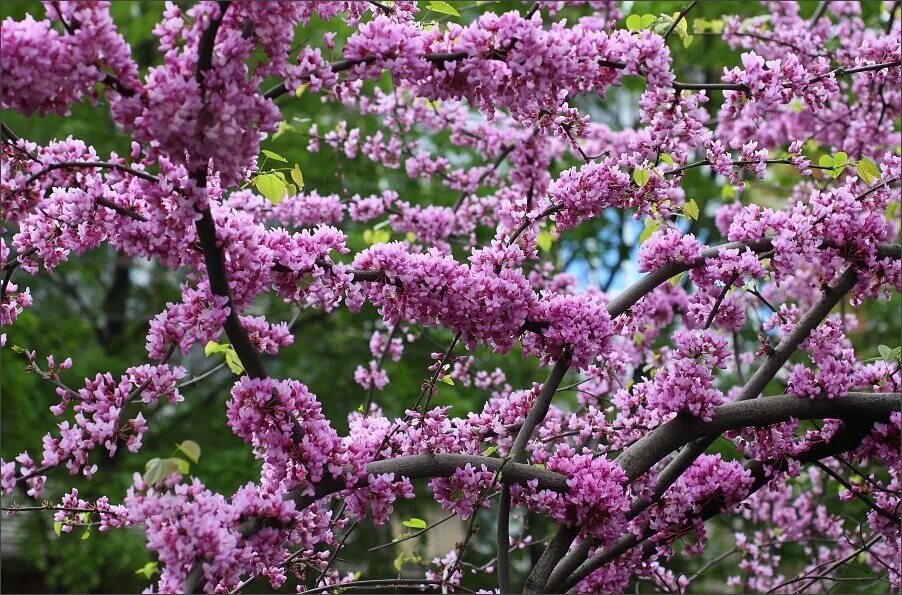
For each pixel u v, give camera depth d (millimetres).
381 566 8414
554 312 2973
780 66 3047
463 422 3348
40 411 9109
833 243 3369
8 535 10281
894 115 5113
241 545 2496
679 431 3236
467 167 9070
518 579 8500
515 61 2463
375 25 2447
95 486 8820
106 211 2619
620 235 9141
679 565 7336
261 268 2613
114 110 2264
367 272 2779
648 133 3195
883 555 5172
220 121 2277
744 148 3303
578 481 2994
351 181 8078
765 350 3561
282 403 2619
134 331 10438
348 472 2768
